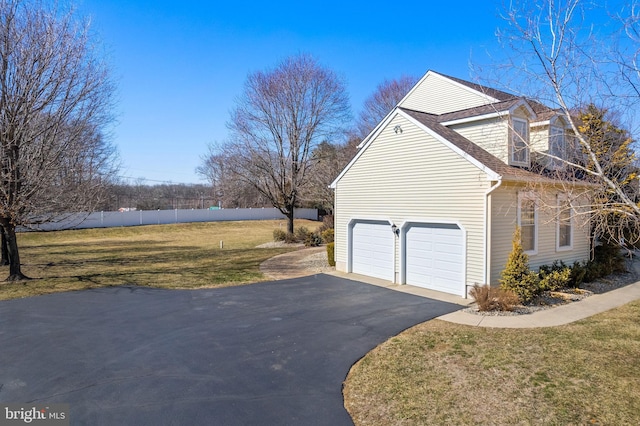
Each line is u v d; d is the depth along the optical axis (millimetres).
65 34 13336
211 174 55219
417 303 10430
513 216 10898
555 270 11602
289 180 28062
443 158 11430
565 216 9578
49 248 26453
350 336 7953
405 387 5707
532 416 4812
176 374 6230
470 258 10773
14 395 5566
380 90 41844
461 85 16781
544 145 11953
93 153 15062
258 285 13078
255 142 26906
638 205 6094
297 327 8578
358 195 14609
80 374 6230
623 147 7895
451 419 4828
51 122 13148
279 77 27188
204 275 15125
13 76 12391
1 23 12258
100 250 25172
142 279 14391
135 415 5008
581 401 5105
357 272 14930
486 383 5707
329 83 28359
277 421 4883
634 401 5074
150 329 8492
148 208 52281
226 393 5605
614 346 7004
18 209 12586
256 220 47125
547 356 6586
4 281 14047
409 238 12742
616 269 14328
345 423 4844
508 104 12156
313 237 25359
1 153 12156
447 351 6980
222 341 7730
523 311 9445
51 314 9680
